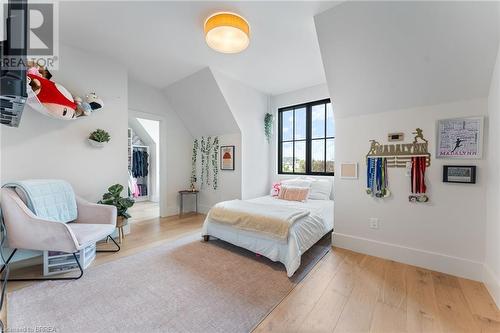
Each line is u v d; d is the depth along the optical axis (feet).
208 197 15.23
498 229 5.43
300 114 14.25
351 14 6.24
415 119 7.30
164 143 14.12
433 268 7.02
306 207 10.07
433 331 4.46
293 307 5.22
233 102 12.50
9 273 6.77
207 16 7.00
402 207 7.59
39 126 7.90
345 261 7.68
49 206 6.98
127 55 9.58
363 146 8.35
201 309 5.13
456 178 6.59
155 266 7.29
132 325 4.61
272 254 7.32
